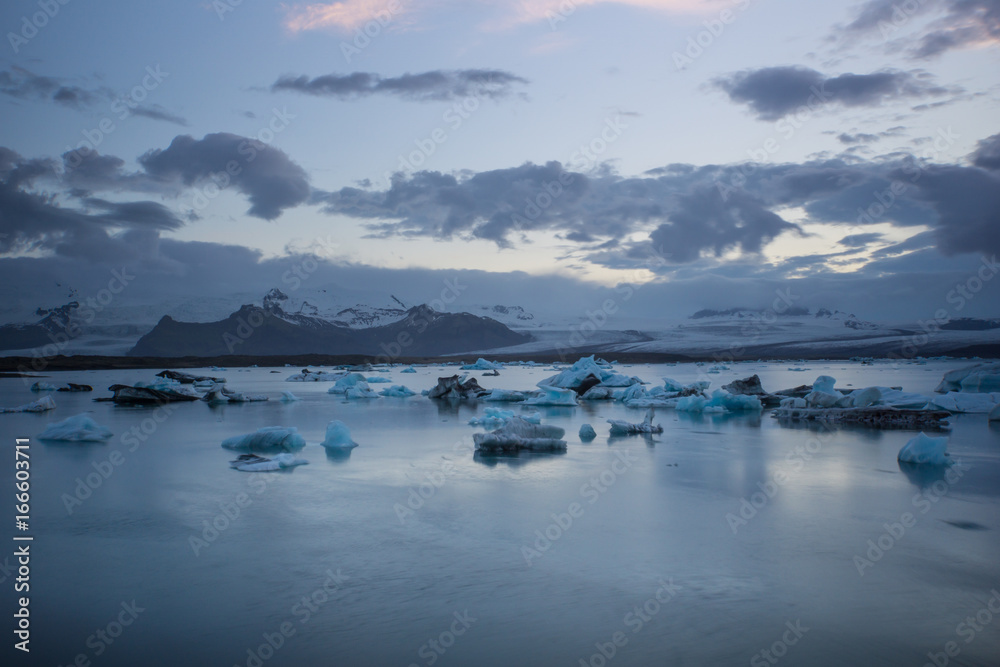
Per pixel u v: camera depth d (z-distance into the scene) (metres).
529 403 27.39
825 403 22.39
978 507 9.35
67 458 13.43
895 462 12.89
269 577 6.58
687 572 6.70
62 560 7.10
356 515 8.88
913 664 4.80
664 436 16.81
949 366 95.88
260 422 20.27
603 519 8.66
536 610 5.75
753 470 12.02
